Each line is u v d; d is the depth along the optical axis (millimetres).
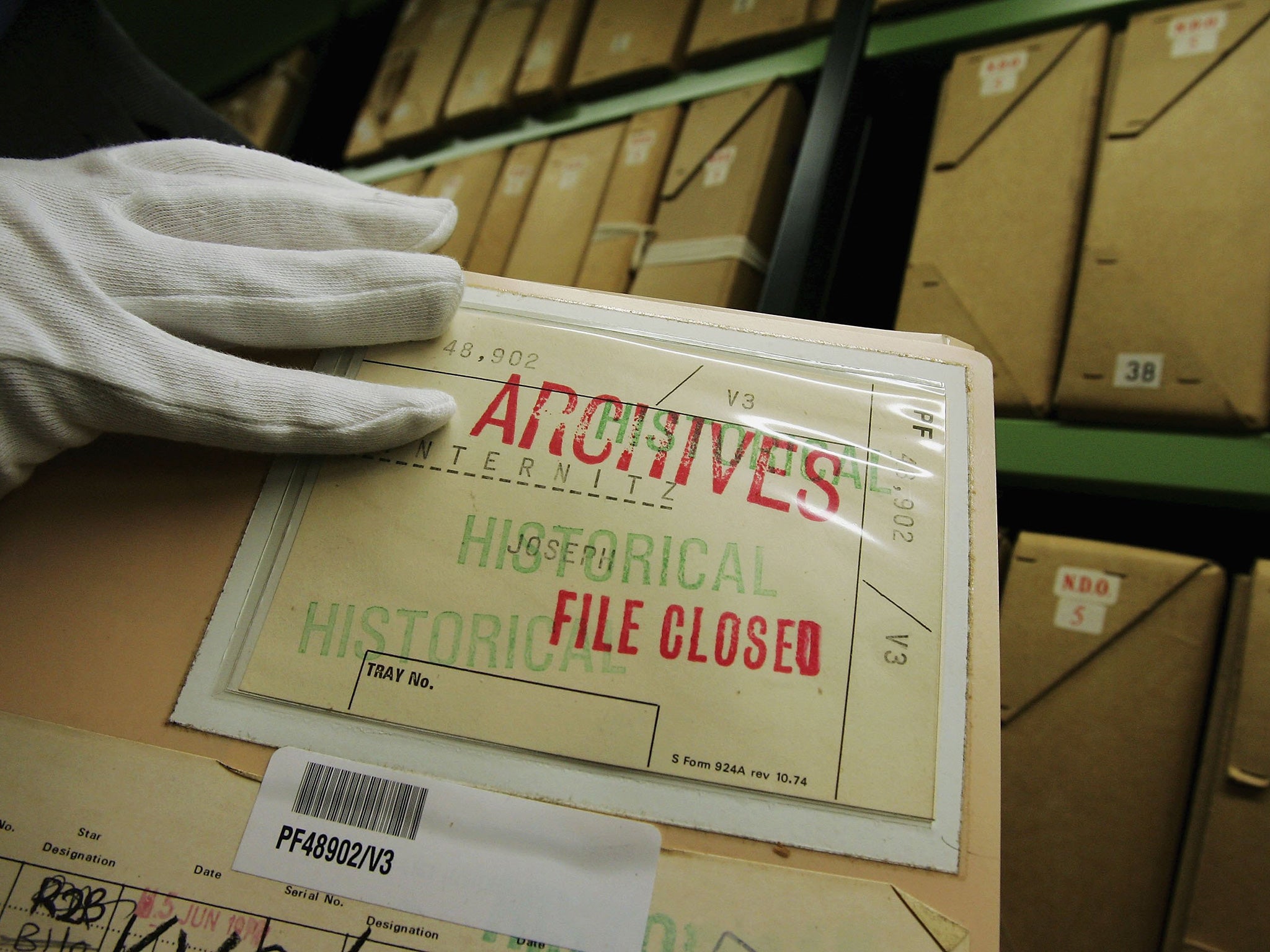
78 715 360
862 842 337
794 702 356
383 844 338
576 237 1050
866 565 381
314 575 385
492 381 425
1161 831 592
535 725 354
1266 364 606
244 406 389
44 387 371
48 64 591
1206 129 681
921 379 427
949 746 353
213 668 369
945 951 319
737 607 371
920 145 1047
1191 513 770
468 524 390
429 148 1371
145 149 473
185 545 395
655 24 1093
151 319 412
